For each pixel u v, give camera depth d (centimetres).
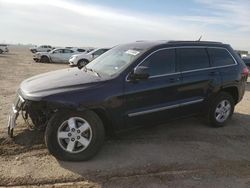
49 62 3291
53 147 500
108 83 535
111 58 622
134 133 651
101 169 487
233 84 723
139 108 567
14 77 1630
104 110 525
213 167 516
